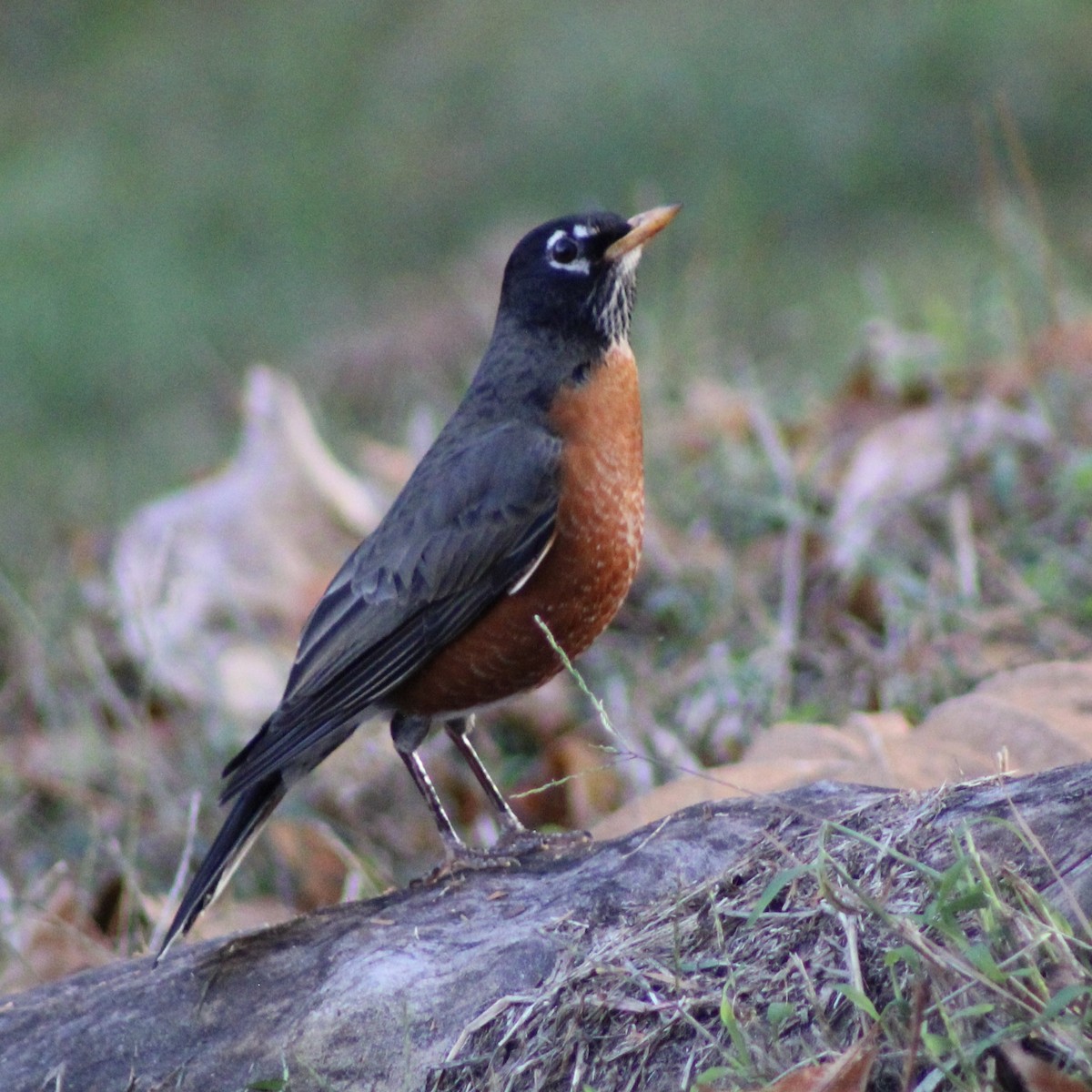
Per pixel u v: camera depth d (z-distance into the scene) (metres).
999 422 11.34
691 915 6.00
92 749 10.85
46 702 11.48
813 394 13.78
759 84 23.31
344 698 8.12
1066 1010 4.95
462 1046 6.00
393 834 10.06
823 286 17.77
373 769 10.38
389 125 26.31
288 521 12.59
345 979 6.39
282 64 28.70
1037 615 9.52
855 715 8.05
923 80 22.47
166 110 28.67
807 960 5.57
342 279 23.17
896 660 9.49
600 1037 5.73
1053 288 12.45
